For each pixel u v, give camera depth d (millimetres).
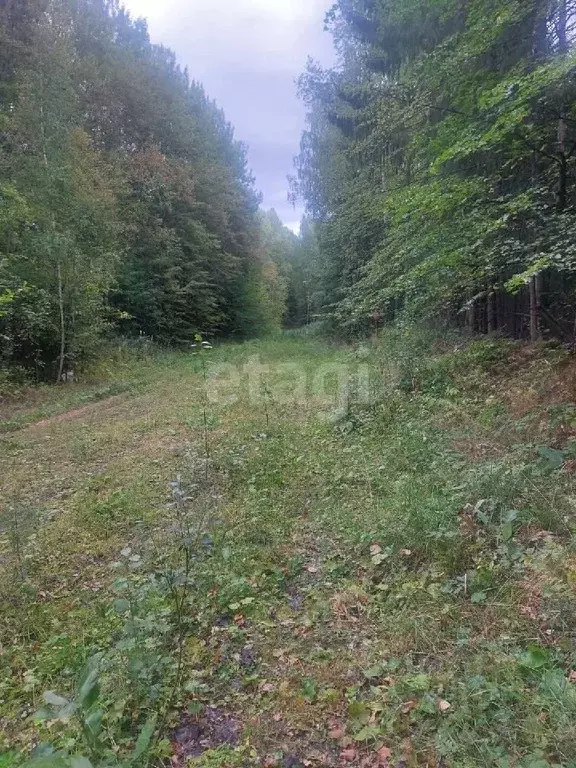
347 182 19625
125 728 2617
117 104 25312
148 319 24516
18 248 13625
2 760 2365
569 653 2660
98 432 8781
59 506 5680
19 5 15805
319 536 4574
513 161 7773
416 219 8438
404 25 11039
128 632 2994
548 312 8688
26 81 14383
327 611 3477
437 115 9109
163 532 4809
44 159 14141
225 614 3566
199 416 9203
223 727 2648
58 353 14617
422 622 3133
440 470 5180
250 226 36781
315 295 25953
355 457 6340
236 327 34500
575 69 5754
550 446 5148
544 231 6445
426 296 9148
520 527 3949
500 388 7512
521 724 2260
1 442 8266
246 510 5113
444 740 2277
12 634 3531
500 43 7375
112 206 18359
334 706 2672
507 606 3098
